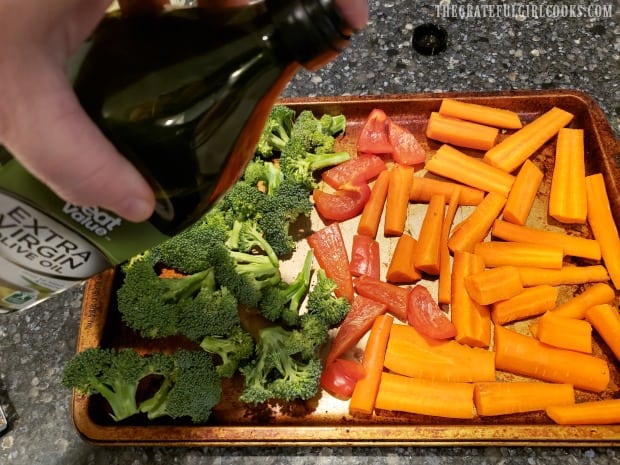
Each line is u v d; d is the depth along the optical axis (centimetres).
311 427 87
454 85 123
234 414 92
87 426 88
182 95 59
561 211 107
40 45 44
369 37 130
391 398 92
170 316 93
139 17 62
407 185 111
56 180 47
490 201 110
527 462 87
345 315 100
